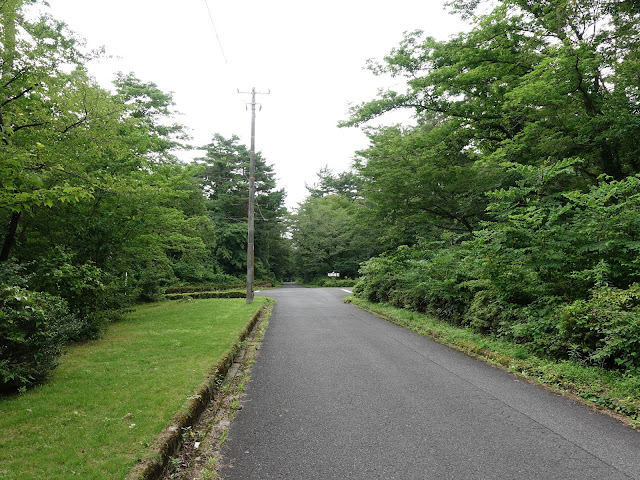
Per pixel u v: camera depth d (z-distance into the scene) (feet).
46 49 25.44
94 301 26.78
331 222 152.05
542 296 22.66
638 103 33.83
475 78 41.09
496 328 24.95
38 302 16.81
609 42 35.83
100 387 15.37
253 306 48.67
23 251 32.17
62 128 26.02
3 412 12.80
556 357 19.62
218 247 126.00
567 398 15.28
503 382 17.47
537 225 22.70
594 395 15.12
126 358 20.31
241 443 11.58
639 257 18.58
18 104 25.90
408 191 50.44
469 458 10.39
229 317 37.09
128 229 36.78
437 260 34.55
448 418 13.24
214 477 9.62
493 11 38.11
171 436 10.91
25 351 15.67
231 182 134.92
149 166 40.57
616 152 35.86
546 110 34.37
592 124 33.12
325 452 10.86
